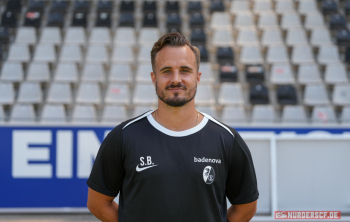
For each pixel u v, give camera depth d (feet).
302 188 10.21
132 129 4.52
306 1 27.68
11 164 11.18
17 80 20.27
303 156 10.28
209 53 23.26
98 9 26.27
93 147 11.38
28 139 11.25
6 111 18.25
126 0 27.02
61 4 26.11
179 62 4.38
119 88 19.38
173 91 4.37
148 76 20.85
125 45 22.72
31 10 25.76
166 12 26.84
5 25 24.25
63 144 11.32
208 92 19.34
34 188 11.18
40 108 18.65
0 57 21.67
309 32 25.02
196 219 4.19
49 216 11.09
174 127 4.50
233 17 27.30
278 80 21.06
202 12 27.02
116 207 4.90
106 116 17.15
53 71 21.42
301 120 14.56
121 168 4.52
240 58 22.90
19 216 11.04
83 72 20.75
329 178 10.23
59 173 11.27
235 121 15.90
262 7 28.04
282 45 23.50
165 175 4.22
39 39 24.23
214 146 4.42
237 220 4.87
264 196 10.17
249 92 20.03
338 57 22.70
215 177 4.32
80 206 11.24
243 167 4.64
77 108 17.06
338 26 25.12
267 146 10.27
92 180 4.62
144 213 4.21
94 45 22.39
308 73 21.26
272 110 17.79
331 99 20.57
